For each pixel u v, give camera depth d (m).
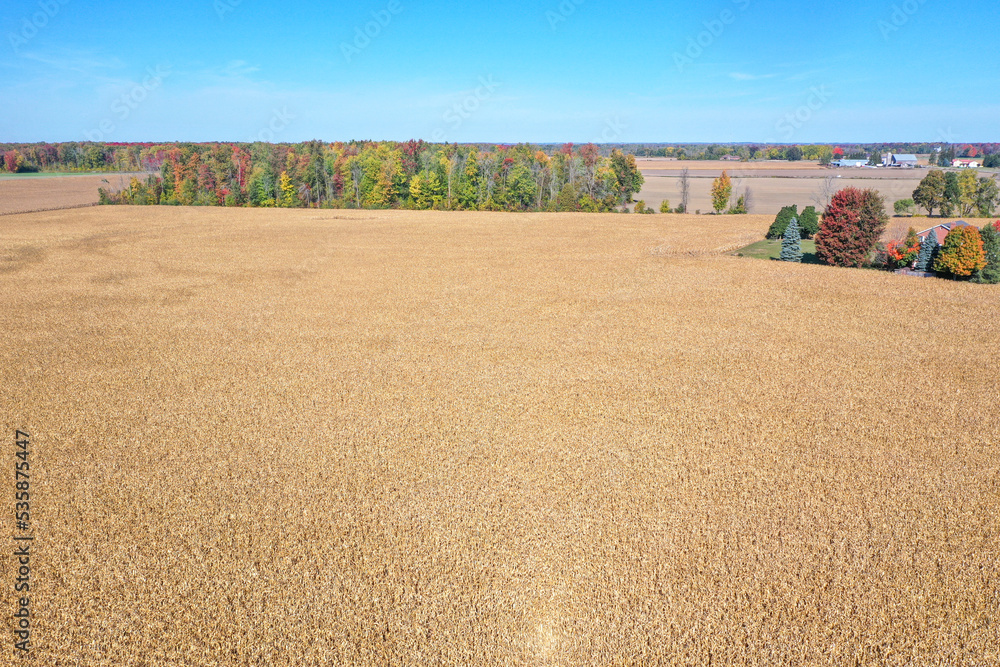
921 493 15.88
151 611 11.78
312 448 18.50
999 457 17.81
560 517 14.78
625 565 12.99
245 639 11.09
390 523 14.56
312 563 13.15
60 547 13.68
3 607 11.81
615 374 25.03
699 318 33.94
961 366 25.83
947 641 10.97
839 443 18.78
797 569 12.88
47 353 27.77
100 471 17.11
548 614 11.66
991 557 13.25
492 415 20.95
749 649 10.83
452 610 11.73
